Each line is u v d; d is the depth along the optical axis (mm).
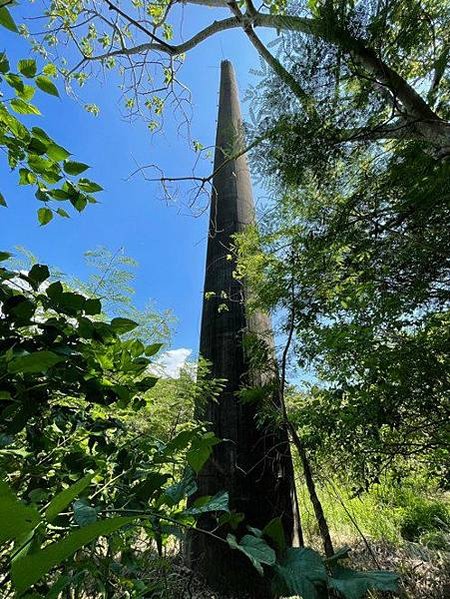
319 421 2180
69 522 693
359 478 2193
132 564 870
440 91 2188
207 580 2422
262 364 3100
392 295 2232
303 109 2170
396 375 1889
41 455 1037
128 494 799
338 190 2504
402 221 2322
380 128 2131
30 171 1187
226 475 2959
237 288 3934
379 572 444
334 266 2654
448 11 1907
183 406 2818
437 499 3424
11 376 731
